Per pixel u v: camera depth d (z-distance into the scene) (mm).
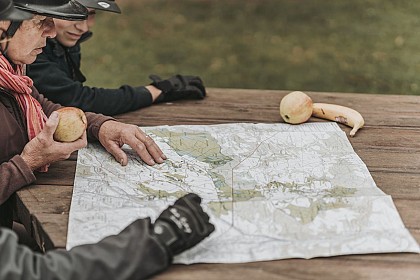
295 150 2139
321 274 1533
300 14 6617
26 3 1858
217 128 2314
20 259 1437
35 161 1918
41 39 1936
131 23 6395
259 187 1895
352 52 5770
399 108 2547
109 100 2479
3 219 1989
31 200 1846
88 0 2477
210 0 6980
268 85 5199
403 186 1928
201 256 1586
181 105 2578
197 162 2057
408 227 1713
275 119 2422
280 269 1548
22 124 2000
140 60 5617
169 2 6941
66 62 2699
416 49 5789
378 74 5340
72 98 2480
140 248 1505
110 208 1783
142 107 2557
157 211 1771
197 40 6062
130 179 1953
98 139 2146
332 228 1691
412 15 6531
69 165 2055
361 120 2316
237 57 5707
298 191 1869
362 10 6676
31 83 2047
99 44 5902
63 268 1453
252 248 1614
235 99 2639
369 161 2090
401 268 1555
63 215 1771
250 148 2150
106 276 1467
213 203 1799
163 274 1529
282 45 5941
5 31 1845
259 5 6852
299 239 1647
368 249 1610
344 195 1845
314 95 2682
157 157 2068
